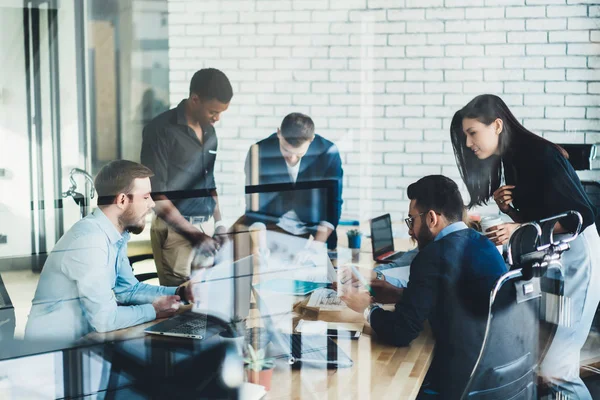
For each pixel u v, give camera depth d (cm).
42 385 156
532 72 233
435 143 244
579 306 217
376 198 249
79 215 310
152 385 139
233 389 134
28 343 189
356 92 251
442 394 187
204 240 265
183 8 286
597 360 222
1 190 308
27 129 310
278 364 150
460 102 240
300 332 169
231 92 269
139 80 301
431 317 196
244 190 269
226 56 277
